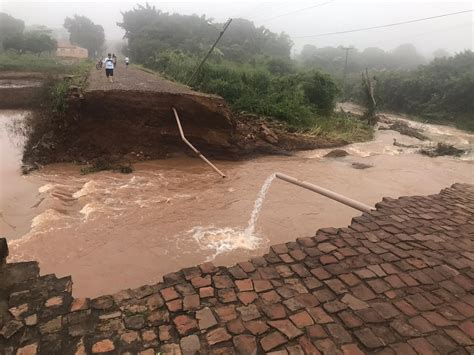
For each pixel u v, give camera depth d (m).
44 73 30.23
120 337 2.55
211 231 8.04
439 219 4.66
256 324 2.74
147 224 8.23
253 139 15.23
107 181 10.90
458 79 33.44
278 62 32.59
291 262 3.59
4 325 2.56
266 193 10.57
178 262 6.78
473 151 18.30
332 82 23.48
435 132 27.47
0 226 7.84
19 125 17.83
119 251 7.07
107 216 8.52
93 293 5.87
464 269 3.54
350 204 5.05
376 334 2.70
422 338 2.68
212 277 3.28
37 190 9.88
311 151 16.34
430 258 3.72
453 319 2.88
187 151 13.78
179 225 8.28
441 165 15.50
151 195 10.02
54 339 2.48
